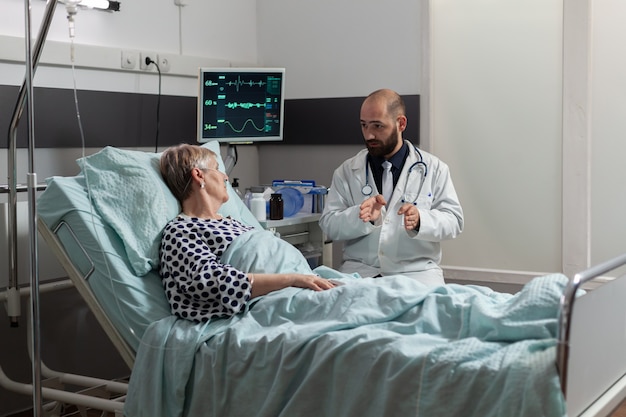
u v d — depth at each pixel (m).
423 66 3.55
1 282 2.60
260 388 1.97
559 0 3.31
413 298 2.02
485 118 3.51
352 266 3.02
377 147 2.97
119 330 2.23
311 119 3.83
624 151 3.21
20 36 2.80
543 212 3.42
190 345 2.08
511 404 1.57
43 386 2.55
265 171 3.99
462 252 3.62
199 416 2.06
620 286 1.89
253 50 3.94
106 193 2.38
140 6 3.28
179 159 2.46
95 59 3.04
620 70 3.19
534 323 1.71
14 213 2.47
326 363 1.86
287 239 3.14
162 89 3.38
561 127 3.35
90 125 3.05
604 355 1.80
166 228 2.34
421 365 1.71
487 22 3.46
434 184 3.05
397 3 3.59
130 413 2.13
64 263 2.32
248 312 2.17
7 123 2.75
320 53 3.79
